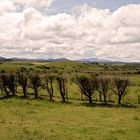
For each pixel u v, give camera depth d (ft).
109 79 302.45
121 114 226.17
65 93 345.51
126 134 144.36
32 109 244.01
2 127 156.87
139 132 149.59
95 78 306.76
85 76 310.04
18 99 302.45
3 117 198.70
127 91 312.91
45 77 327.26
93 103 295.07
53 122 179.11
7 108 245.65
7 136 133.90
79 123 176.76
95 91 352.69
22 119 190.90
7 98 312.71
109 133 145.48
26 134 138.41
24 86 329.72
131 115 221.05
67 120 190.39
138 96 312.71
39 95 338.13
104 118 202.90
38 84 325.01
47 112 229.04
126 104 293.23
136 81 391.86
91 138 133.59
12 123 171.83
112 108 263.29
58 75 326.85
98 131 149.89
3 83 331.16
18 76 333.01
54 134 139.54
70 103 290.15
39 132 143.54
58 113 224.53
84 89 304.91
